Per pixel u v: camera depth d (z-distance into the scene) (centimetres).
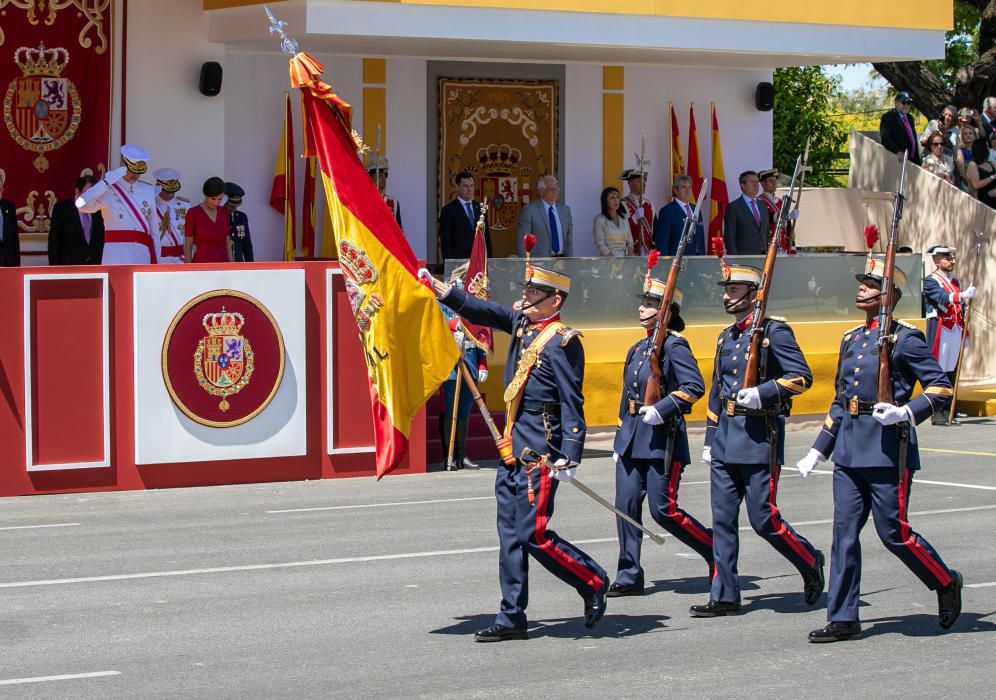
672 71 2336
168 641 899
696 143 2345
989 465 1652
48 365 1500
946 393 888
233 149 2041
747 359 973
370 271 995
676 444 1030
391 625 938
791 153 3731
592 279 1864
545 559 897
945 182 2448
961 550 1169
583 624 945
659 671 820
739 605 973
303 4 1814
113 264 1595
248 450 1567
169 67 1961
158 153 1962
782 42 2091
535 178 2261
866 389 904
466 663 842
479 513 1372
